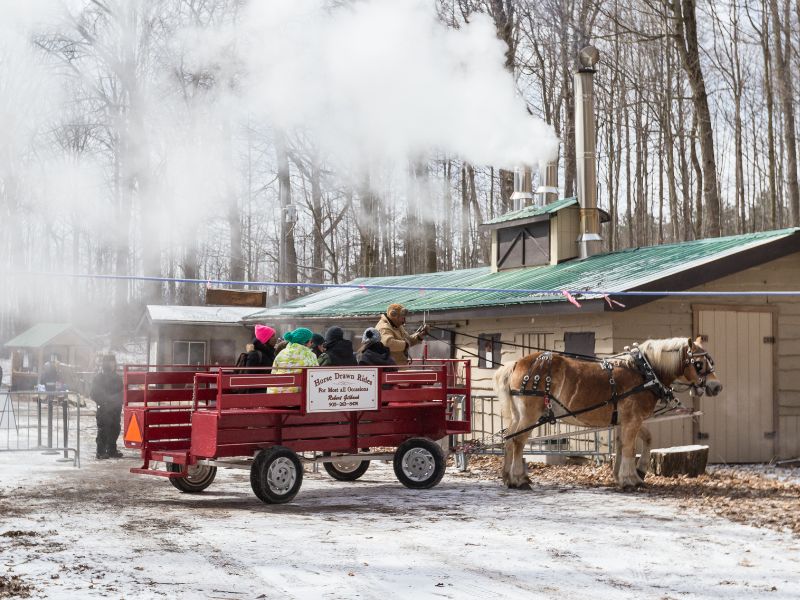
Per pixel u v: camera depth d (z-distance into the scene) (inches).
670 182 1600.6
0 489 496.1
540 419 507.8
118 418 674.8
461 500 464.1
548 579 291.0
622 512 422.0
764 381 647.1
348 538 354.3
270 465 449.1
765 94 1685.5
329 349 507.2
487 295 712.4
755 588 281.4
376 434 509.7
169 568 297.7
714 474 564.4
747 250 616.7
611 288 589.6
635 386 504.7
